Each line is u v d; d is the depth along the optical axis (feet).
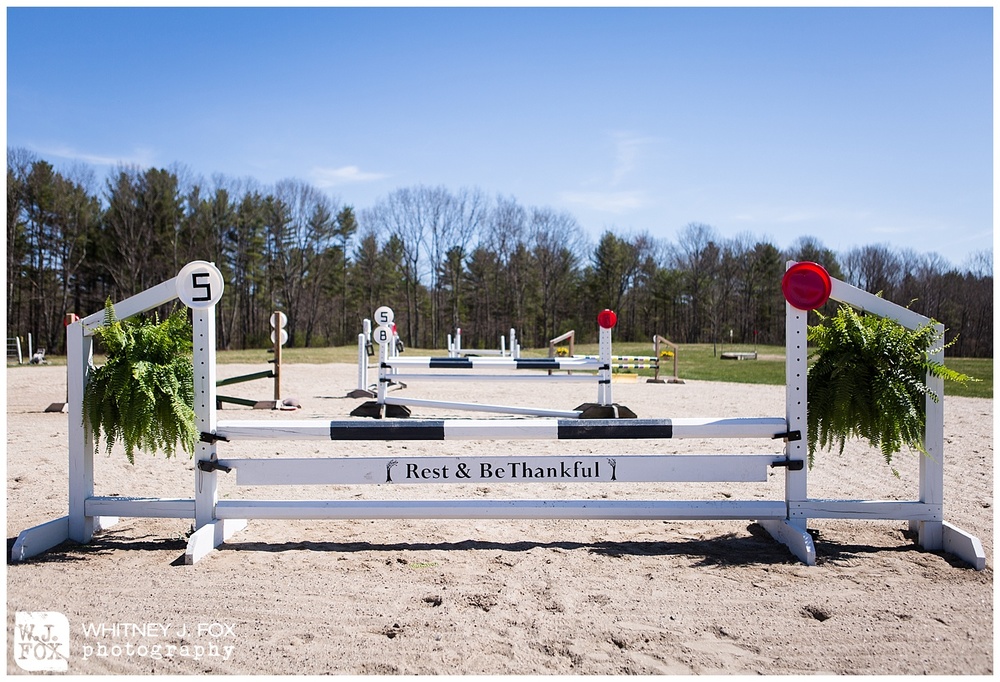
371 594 10.74
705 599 10.53
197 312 13.24
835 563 12.25
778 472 20.27
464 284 195.72
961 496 17.07
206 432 13.28
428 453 22.40
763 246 198.49
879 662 8.55
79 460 13.48
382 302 191.52
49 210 143.64
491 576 11.55
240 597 10.62
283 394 44.09
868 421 12.81
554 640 9.12
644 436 13.29
